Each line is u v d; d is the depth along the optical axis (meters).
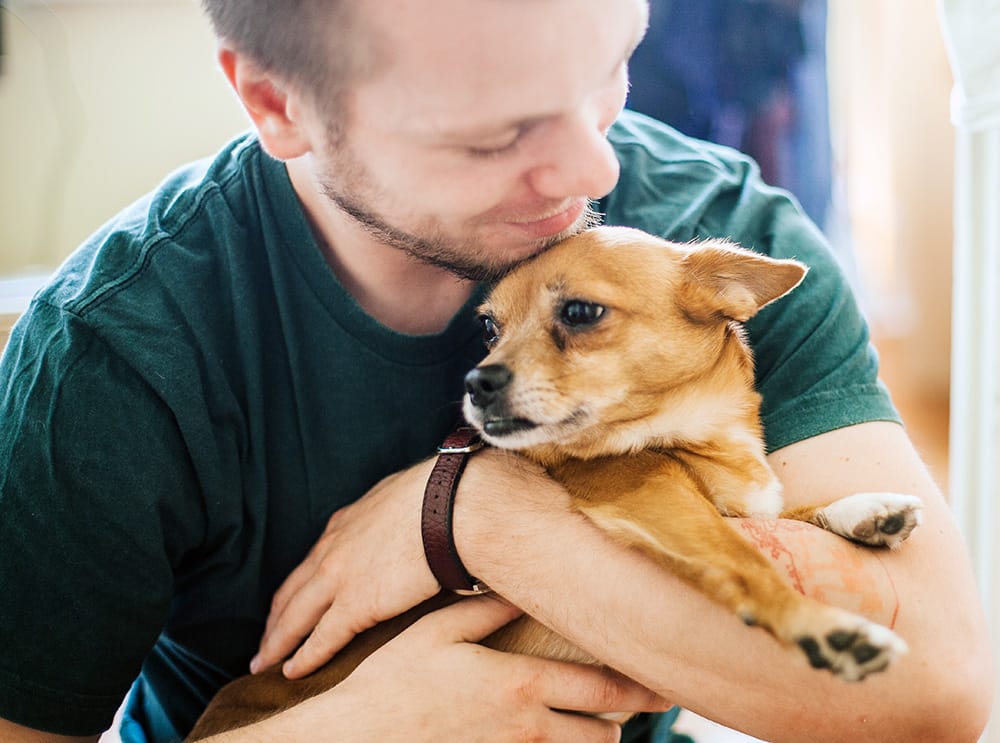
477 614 1.23
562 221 1.21
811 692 1.03
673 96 2.50
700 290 1.39
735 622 1.04
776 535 1.14
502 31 0.93
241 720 1.33
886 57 3.41
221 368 1.27
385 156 1.07
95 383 1.19
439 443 1.43
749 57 2.50
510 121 1.00
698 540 1.07
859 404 1.34
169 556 1.30
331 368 1.33
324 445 1.36
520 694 1.16
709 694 1.07
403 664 1.19
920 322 3.67
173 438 1.23
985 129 1.52
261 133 1.18
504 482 1.24
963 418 1.65
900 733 1.05
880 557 1.14
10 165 2.25
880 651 0.91
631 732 1.50
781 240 1.48
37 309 1.27
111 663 1.23
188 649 1.45
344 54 1.00
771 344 1.43
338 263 1.34
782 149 2.58
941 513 1.23
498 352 1.33
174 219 1.31
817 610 0.94
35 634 1.18
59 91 2.23
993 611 1.62
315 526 1.39
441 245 1.18
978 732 1.08
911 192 3.57
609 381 1.34
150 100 2.31
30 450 1.19
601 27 0.98
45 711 1.20
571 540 1.15
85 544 1.19
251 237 1.33
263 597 1.41
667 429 1.36
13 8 2.16
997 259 1.54
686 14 2.46
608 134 1.59
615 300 1.35
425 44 0.95
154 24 2.27
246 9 1.05
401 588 1.23
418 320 1.41
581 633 1.12
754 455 1.35
